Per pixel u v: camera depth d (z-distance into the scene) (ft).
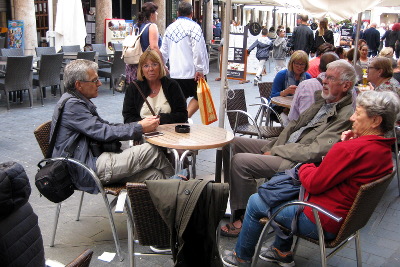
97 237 12.84
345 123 11.66
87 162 11.69
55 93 34.12
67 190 11.43
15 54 33.60
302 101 14.99
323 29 45.52
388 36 63.36
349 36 57.36
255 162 12.34
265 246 12.39
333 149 9.08
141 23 21.40
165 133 12.77
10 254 5.82
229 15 14.19
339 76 11.87
